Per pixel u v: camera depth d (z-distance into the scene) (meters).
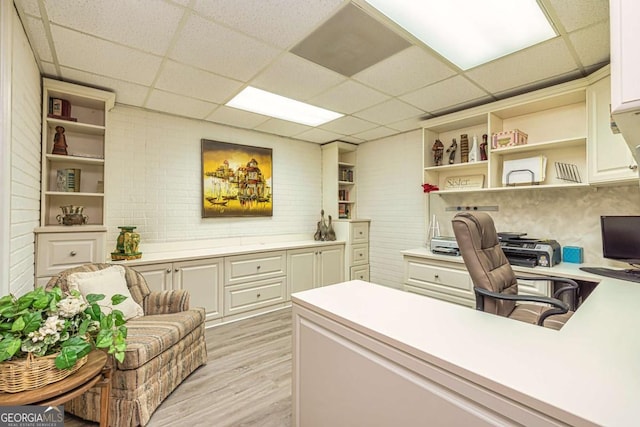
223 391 1.99
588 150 2.31
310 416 1.20
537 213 2.88
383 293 1.35
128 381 1.63
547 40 1.91
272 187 4.14
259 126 3.77
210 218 3.60
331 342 1.10
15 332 1.07
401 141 4.09
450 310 1.12
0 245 1.43
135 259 2.78
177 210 3.36
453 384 0.73
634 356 0.76
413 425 0.82
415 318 1.03
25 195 1.89
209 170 3.58
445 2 1.59
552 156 2.75
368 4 1.61
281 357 2.47
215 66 2.25
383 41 1.93
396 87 2.61
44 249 2.23
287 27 1.80
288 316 3.46
